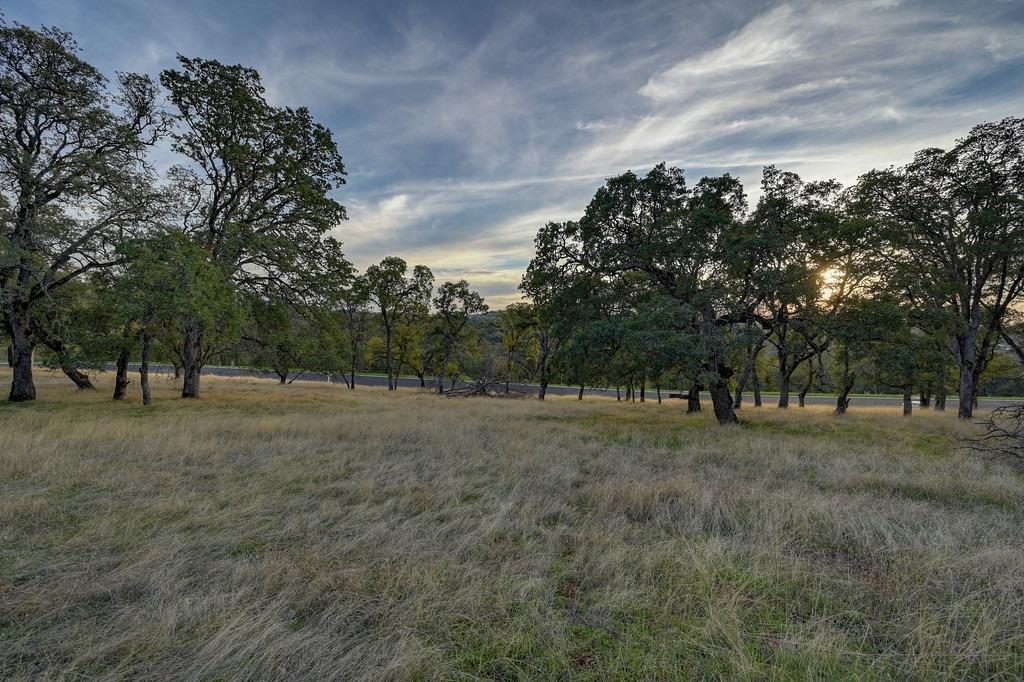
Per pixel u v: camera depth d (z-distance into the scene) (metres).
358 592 3.38
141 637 2.80
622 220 14.99
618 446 10.11
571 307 15.85
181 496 5.73
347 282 24.41
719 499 5.68
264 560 3.94
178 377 32.50
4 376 29.89
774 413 19.48
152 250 15.55
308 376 49.69
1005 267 17.05
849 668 2.62
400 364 40.75
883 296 16.56
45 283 16.56
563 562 4.10
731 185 14.04
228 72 19.36
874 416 17.95
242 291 21.38
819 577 3.76
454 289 37.62
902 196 18.23
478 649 2.82
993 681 2.55
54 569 3.75
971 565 3.88
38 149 17.05
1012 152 15.38
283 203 22.42
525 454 8.76
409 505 5.63
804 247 15.20
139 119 18.97
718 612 3.08
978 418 16.66
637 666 2.64
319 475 6.95
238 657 2.62
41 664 2.62
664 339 11.94
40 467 6.79
